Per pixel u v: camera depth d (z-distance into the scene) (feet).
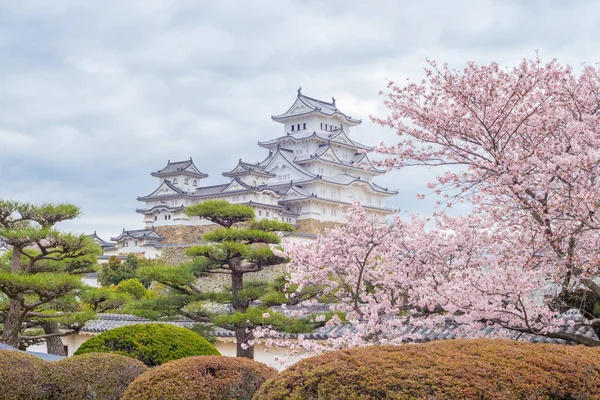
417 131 29.96
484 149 29.43
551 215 26.71
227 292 59.41
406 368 16.22
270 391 17.40
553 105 28.66
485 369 15.97
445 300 28.19
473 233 30.35
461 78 29.09
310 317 47.88
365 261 30.86
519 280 26.35
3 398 24.58
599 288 28.81
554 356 16.89
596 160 24.31
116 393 25.25
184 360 23.49
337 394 16.06
